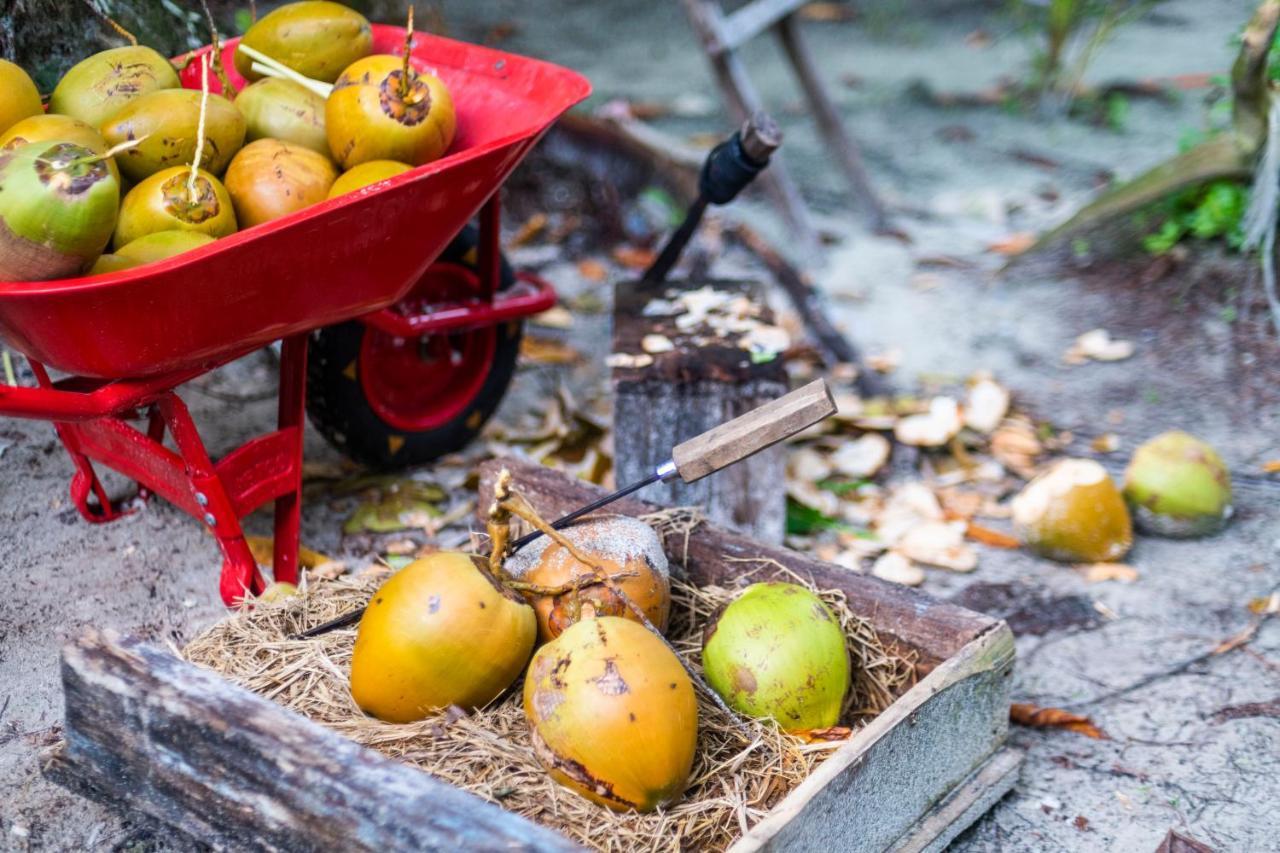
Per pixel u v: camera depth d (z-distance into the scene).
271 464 2.88
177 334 2.40
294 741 1.97
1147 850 2.44
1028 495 3.44
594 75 7.18
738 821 2.04
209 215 2.54
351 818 1.88
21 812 2.40
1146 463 3.49
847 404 4.18
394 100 2.73
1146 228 5.01
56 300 2.20
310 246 2.45
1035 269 5.09
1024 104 6.77
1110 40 7.38
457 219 2.74
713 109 6.68
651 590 2.38
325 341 3.36
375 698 2.20
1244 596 3.24
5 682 2.75
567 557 2.34
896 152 6.27
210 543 3.31
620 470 3.30
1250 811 2.54
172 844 2.26
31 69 3.37
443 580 2.19
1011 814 2.54
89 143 2.52
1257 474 3.79
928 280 5.07
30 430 3.69
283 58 2.98
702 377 3.21
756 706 2.27
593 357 4.50
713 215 5.33
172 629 2.97
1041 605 3.23
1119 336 4.60
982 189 5.84
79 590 3.08
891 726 2.13
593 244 5.29
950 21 8.26
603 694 2.01
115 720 2.18
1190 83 6.86
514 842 1.75
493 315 3.54
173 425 2.67
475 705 2.25
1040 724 2.80
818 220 5.59
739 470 3.28
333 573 2.82
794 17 5.17
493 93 3.16
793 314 4.79
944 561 3.38
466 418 3.76
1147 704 2.87
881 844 2.22
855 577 2.57
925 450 3.97
